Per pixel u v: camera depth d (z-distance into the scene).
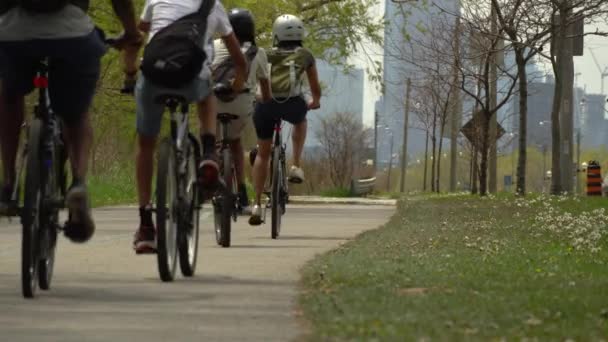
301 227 49.31
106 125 111.81
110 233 44.19
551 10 96.50
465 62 128.88
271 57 39.03
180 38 24.98
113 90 106.81
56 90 22.45
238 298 22.30
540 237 39.31
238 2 103.69
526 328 17.23
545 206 66.88
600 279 25.19
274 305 21.22
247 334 17.77
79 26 21.80
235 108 35.41
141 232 25.72
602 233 41.53
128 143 113.69
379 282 23.38
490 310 19.00
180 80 24.91
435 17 118.88
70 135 22.84
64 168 23.23
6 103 22.39
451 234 39.78
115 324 18.83
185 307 20.94
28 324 18.77
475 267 26.95
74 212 22.33
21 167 22.31
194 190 26.48
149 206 25.70
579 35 96.75
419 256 29.61
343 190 171.75
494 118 131.12
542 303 20.05
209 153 26.06
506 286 22.97
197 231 26.86
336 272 25.03
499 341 16.00
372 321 17.47
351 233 44.78
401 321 17.45
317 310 19.23
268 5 108.69
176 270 27.72
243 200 37.25
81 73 22.27
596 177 121.44
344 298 20.36
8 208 22.09
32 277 22.02
